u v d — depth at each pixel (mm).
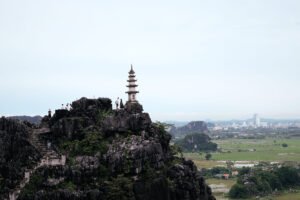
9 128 133875
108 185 127250
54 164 131000
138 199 128125
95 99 152125
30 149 133500
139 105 155500
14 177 129000
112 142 138000
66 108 148000
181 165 144125
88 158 131375
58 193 123625
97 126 143000
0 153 130125
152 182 130125
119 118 142125
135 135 139875
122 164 131125
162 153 140875
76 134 140500
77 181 128000
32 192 125125
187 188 138875
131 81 163375
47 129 144250
